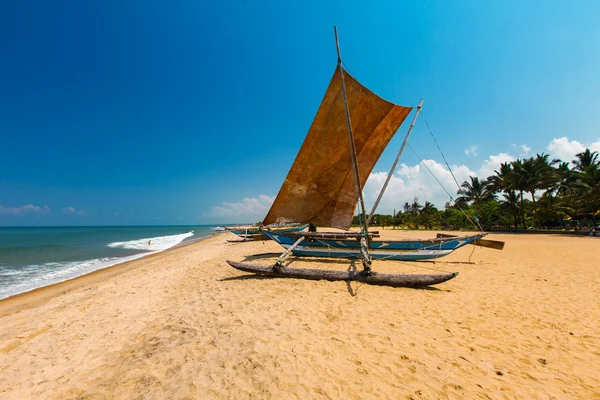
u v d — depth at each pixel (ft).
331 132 41.14
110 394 12.35
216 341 16.76
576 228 127.03
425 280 26.71
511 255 52.49
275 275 31.73
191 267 44.47
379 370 13.50
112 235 246.68
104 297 29.60
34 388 13.35
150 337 18.13
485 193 166.20
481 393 11.82
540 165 135.13
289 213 42.52
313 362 14.20
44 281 46.85
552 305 22.95
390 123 43.83
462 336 17.16
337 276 29.50
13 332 20.90
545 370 13.60
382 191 39.40
